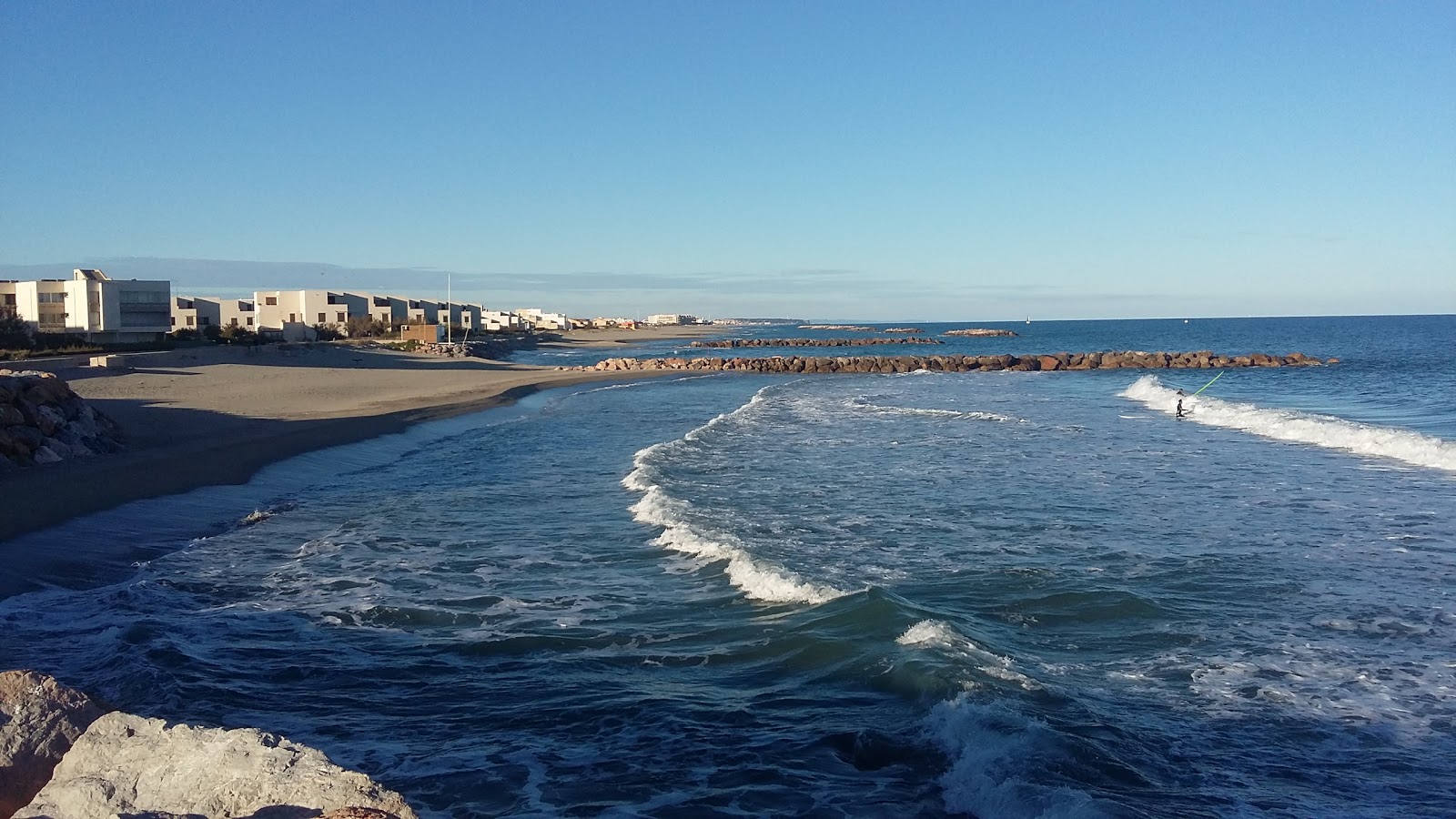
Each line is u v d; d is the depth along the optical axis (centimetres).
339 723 817
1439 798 676
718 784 704
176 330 7100
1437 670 927
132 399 3344
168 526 1619
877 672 902
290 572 1340
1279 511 1695
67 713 571
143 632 1038
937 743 758
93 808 481
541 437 2975
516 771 726
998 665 910
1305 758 740
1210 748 756
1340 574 1271
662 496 1809
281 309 10538
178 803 484
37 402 2202
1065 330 18375
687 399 4450
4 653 966
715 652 988
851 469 2186
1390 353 8300
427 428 3122
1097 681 901
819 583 1192
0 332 5434
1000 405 3922
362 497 1934
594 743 778
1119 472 2127
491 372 6181
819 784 702
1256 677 909
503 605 1173
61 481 1859
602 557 1410
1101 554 1379
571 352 11050
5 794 516
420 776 714
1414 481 1998
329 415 3272
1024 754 710
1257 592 1193
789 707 845
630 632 1058
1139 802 658
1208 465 2233
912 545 1437
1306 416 2989
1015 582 1227
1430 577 1256
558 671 948
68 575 1291
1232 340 11925
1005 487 1941
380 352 7306
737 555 1336
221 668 945
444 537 1561
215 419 2995
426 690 899
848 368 6925
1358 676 912
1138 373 6444
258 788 483
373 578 1307
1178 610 1120
